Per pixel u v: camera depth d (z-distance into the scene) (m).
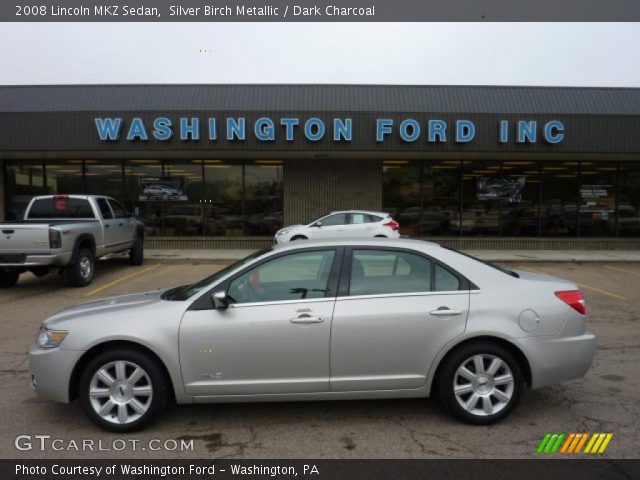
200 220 17.53
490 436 3.83
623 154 15.60
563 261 15.20
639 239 17.75
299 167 17.45
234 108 16.47
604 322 7.60
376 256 4.15
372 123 14.99
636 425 4.03
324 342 3.91
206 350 3.87
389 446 3.69
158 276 12.07
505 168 17.61
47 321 4.18
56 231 9.60
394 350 3.94
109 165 17.45
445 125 14.95
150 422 3.94
